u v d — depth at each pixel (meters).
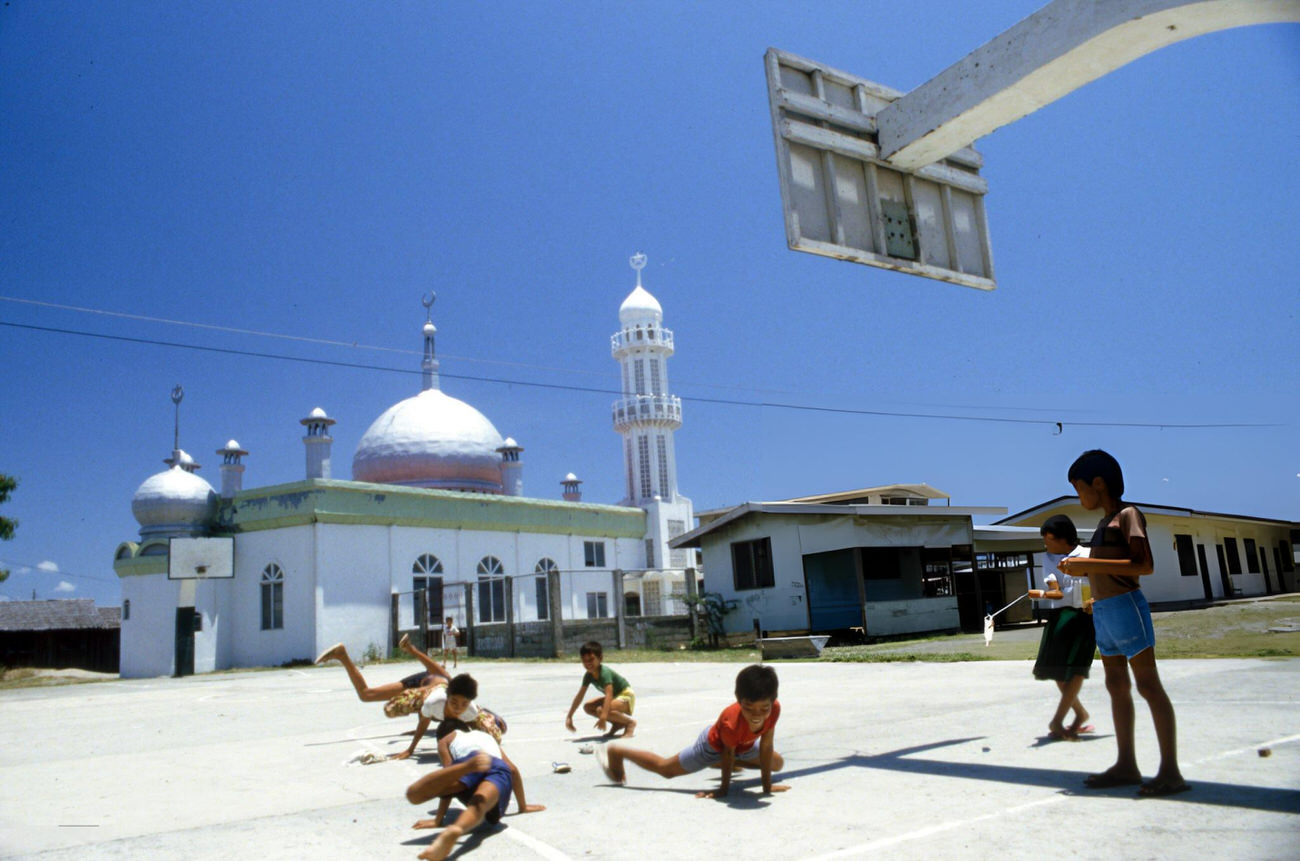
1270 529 37.59
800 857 3.87
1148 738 6.06
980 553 30.23
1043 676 6.43
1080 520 28.00
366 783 6.57
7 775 7.99
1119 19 5.82
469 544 39.03
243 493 35.59
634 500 54.78
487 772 4.81
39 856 4.73
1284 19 5.59
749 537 26.91
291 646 33.59
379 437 47.09
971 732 6.89
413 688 8.17
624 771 5.94
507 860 4.20
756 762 5.57
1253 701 7.42
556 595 27.42
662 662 22.11
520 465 50.22
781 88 7.12
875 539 24.42
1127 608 4.59
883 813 4.54
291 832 5.02
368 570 35.16
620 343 57.47
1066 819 4.16
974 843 3.88
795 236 6.94
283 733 10.25
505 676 19.62
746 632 26.52
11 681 34.34
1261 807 4.10
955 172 8.12
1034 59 6.32
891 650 19.91
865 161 7.56
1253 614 20.83
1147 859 3.51
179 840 4.95
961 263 8.04
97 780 7.43
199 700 17.03
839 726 7.74
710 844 4.20
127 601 36.25
